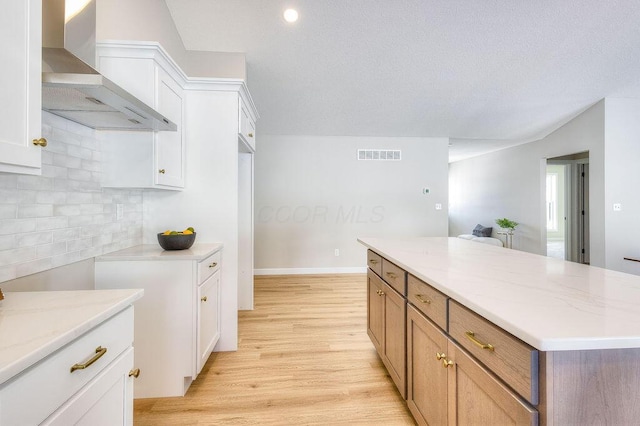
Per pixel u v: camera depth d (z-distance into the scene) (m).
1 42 0.79
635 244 4.38
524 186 6.08
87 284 1.74
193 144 2.40
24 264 1.30
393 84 3.78
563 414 0.72
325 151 5.16
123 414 1.03
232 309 2.43
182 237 2.06
